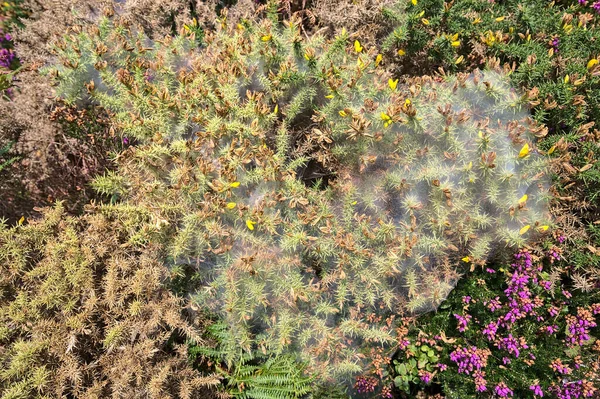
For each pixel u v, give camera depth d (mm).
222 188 463
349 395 561
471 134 490
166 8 589
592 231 529
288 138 524
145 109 502
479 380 519
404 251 477
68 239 471
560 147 495
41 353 446
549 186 515
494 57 521
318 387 505
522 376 529
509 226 503
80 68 512
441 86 515
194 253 491
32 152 551
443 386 552
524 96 490
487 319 540
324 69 490
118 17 567
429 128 498
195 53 547
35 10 635
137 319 464
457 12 551
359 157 502
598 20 559
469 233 490
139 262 480
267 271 477
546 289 531
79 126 542
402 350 560
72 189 586
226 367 529
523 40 562
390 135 493
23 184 566
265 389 480
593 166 509
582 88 522
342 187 500
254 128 483
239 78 514
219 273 498
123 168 486
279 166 487
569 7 558
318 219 476
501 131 490
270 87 511
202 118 495
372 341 543
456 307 552
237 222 486
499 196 490
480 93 510
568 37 538
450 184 478
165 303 474
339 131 501
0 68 632
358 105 508
